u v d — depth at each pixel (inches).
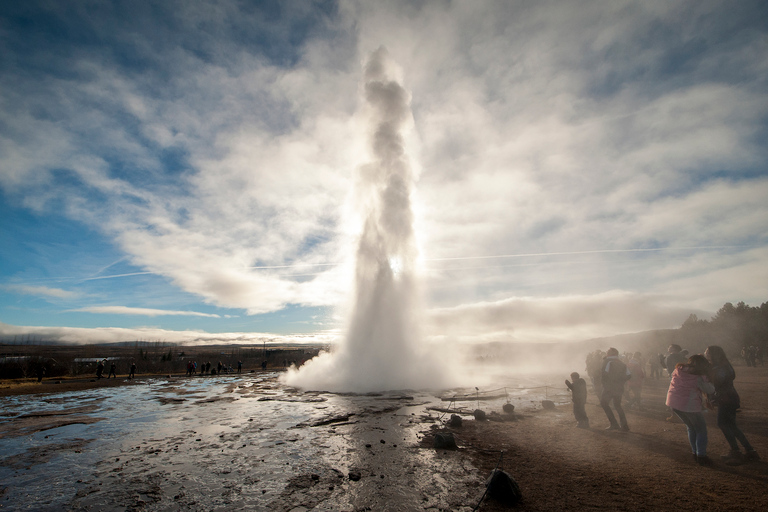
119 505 190.7
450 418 386.0
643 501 173.5
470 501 184.5
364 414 433.4
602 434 305.9
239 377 1178.6
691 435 232.4
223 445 306.7
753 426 309.6
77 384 960.3
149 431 364.8
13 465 260.2
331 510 180.4
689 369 233.0
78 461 267.3
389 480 217.8
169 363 2150.6
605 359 330.6
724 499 172.6
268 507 185.3
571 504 173.3
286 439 322.3
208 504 190.2
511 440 299.4
